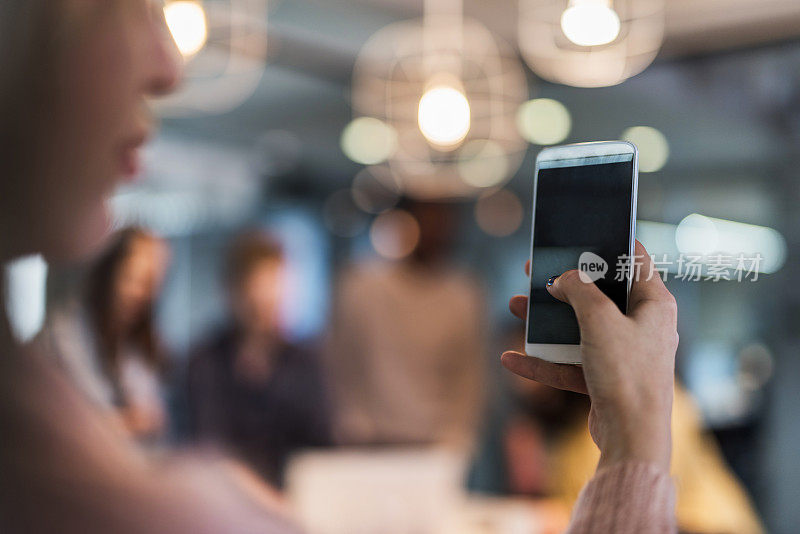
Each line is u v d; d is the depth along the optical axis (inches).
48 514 9.6
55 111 11.0
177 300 230.7
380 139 216.5
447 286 103.0
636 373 19.0
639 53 97.6
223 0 93.0
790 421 149.8
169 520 9.5
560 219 25.1
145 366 76.4
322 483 59.7
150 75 11.8
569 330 24.2
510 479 85.0
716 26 149.0
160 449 10.5
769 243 155.3
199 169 235.1
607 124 179.6
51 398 10.2
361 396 100.6
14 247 10.8
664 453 18.1
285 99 205.8
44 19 11.1
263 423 90.7
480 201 222.4
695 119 165.2
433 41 99.5
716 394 150.3
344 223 260.4
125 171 11.9
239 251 99.1
